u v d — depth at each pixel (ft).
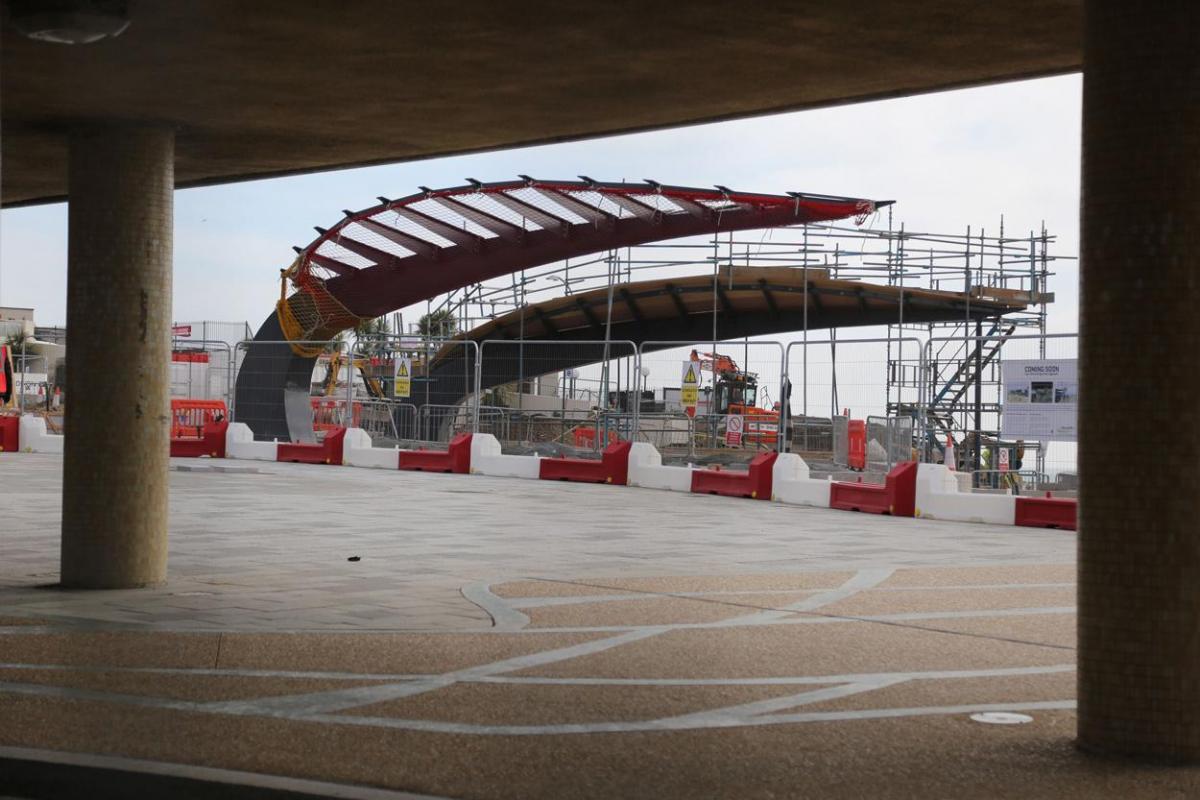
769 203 96.07
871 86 29.35
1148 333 18.08
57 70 28.43
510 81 29.07
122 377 34.09
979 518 63.21
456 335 129.49
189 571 38.99
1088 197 18.66
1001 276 118.73
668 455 92.02
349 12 24.09
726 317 125.49
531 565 42.50
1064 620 32.07
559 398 115.14
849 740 19.58
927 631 30.25
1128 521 18.26
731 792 16.76
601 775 17.51
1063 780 17.31
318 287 108.58
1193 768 17.92
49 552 42.65
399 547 47.09
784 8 23.54
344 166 39.17
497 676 24.27
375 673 24.34
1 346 121.80
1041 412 67.67
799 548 49.37
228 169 39.63
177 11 24.11
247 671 24.23
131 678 23.39
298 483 79.30
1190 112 17.97
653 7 23.52
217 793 16.75
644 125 33.42
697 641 28.50
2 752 17.90
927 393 75.72
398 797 16.33
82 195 33.71
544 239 106.52
